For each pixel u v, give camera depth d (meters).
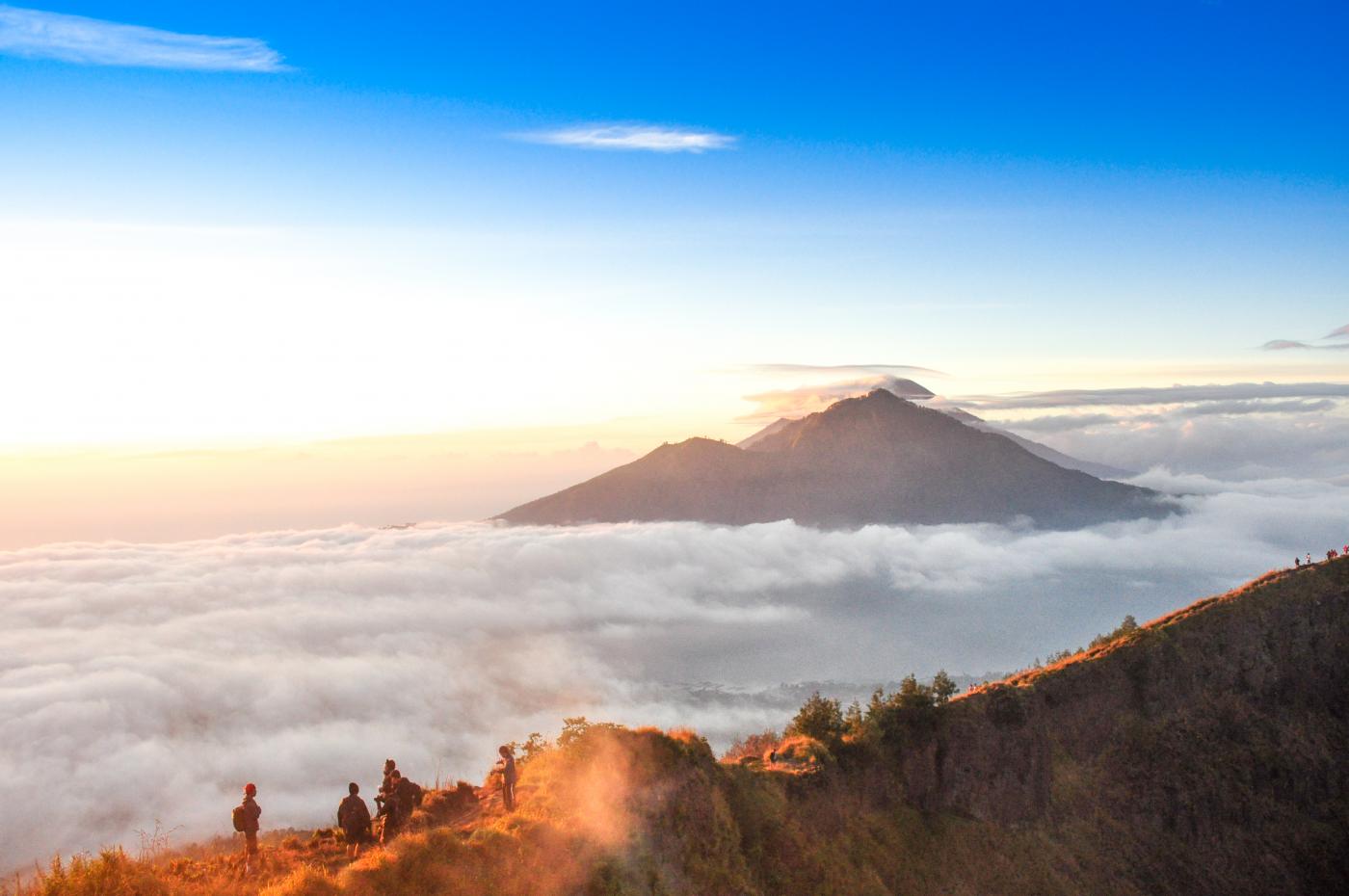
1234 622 85.25
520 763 43.12
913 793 64.44
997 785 68.12
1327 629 88.12
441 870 30.91
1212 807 74.88
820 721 63.72
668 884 38.50
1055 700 74.44
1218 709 81.19
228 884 29.62
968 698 71.31
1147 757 76.12
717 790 47.34
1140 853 70.31
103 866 28.28
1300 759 79.56
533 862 33.44
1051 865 65.31
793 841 50.28
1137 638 81.81
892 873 56.44
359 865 30.47
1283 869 74.25
